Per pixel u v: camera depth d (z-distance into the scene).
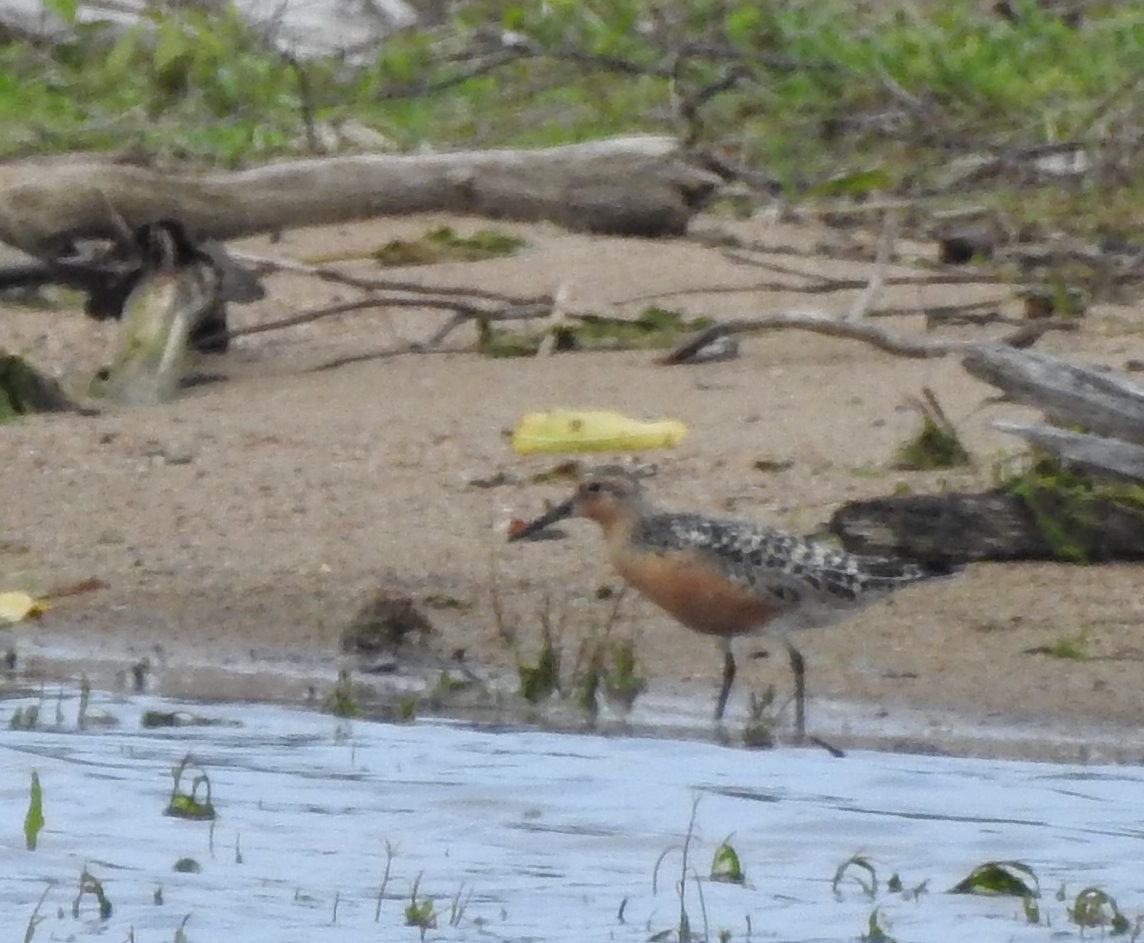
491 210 14.82
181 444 13.36
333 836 9.58
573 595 11.72
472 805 9.81
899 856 9.10
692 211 15.16
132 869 9.21
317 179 14.48
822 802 9.56
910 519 11.55
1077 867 8.92
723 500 12.21
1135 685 10.43
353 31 20.64
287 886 9.02
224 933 8.51
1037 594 11.30
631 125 19.08
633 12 19.81
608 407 13.73
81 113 19.53
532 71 20.00
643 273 16.36
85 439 13.44
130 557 12.09
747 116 19.19
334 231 17.45
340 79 19.81
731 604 10.50
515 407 13.82
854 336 13.44
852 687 10.59
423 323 15.73
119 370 14.18
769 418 13.47
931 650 10.88
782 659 10.97
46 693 11.01
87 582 11.82
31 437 13.45
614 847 9.38
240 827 9.68
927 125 18.44
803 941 8.28
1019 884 8.69
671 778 9.91
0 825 9.70
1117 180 17.88
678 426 12.83
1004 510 11.55
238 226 14.41
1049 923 8.40
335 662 11.24
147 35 20.03
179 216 14.27
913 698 10.42
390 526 12.38
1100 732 10.05
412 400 14.05
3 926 8.60
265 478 12.91
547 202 14.86
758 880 8.97
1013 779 9.61
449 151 18.03
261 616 11.55
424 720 10.70
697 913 8.62
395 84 19.25
